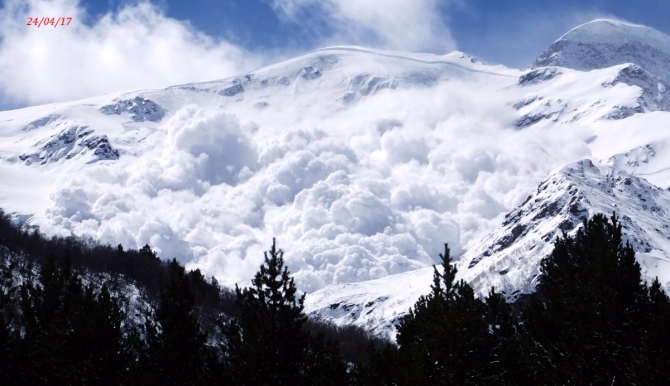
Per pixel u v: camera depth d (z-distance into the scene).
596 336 94.56
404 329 114.12
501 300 113.69
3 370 99.75
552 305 107.31
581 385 92.19
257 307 99.88
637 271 104.44
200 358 106.69
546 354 99.44
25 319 116.38
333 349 105.25
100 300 124.25
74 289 130.00
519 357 98.00
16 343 102.56
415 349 97.94
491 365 94.00
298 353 98.94
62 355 105.38
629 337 96.25
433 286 104.75
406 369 97.81
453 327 93.25
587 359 93.12
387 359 107.38
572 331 96.56
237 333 101.75
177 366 106.06
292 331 99.00
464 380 91.50
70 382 101.88
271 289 100.00
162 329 112.88
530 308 108.94
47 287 121.50
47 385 100.12
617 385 92.81
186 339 107.81
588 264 108.19
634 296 100.94
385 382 104.62
